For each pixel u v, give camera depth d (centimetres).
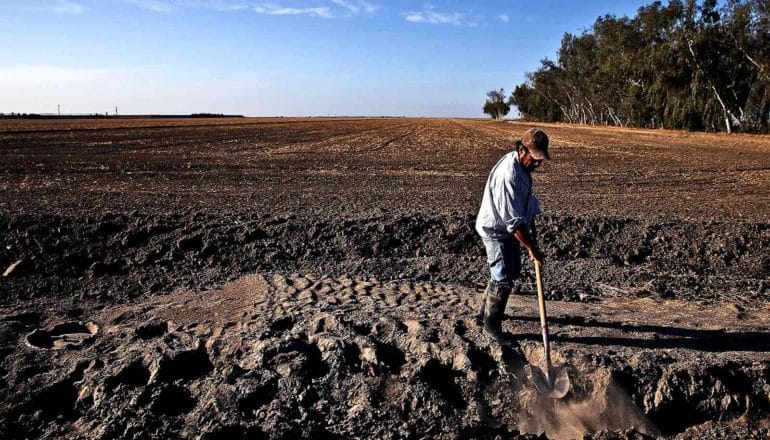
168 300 612
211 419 411
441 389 457
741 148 3067
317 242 789
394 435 411
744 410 434
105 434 398
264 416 416
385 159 2347
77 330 559
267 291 616
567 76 8738
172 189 1346
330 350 474
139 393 430
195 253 742
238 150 2733
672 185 1553
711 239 816
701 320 553
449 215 896
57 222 777
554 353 477
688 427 434
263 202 1146
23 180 1475
